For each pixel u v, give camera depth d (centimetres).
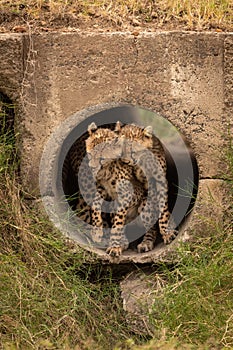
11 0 1800
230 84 1645
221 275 1548
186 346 1404
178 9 1802
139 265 1683
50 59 1638
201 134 1653
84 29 1717
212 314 1508
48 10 1777
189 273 1580
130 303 1631
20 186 1669
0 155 1648
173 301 1533
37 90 1645
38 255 1614
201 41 1633
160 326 1513
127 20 1769
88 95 1647
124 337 1588
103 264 1666
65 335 1505
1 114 1658
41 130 1653
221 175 1658
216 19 1788
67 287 1586
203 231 1655
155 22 1773
